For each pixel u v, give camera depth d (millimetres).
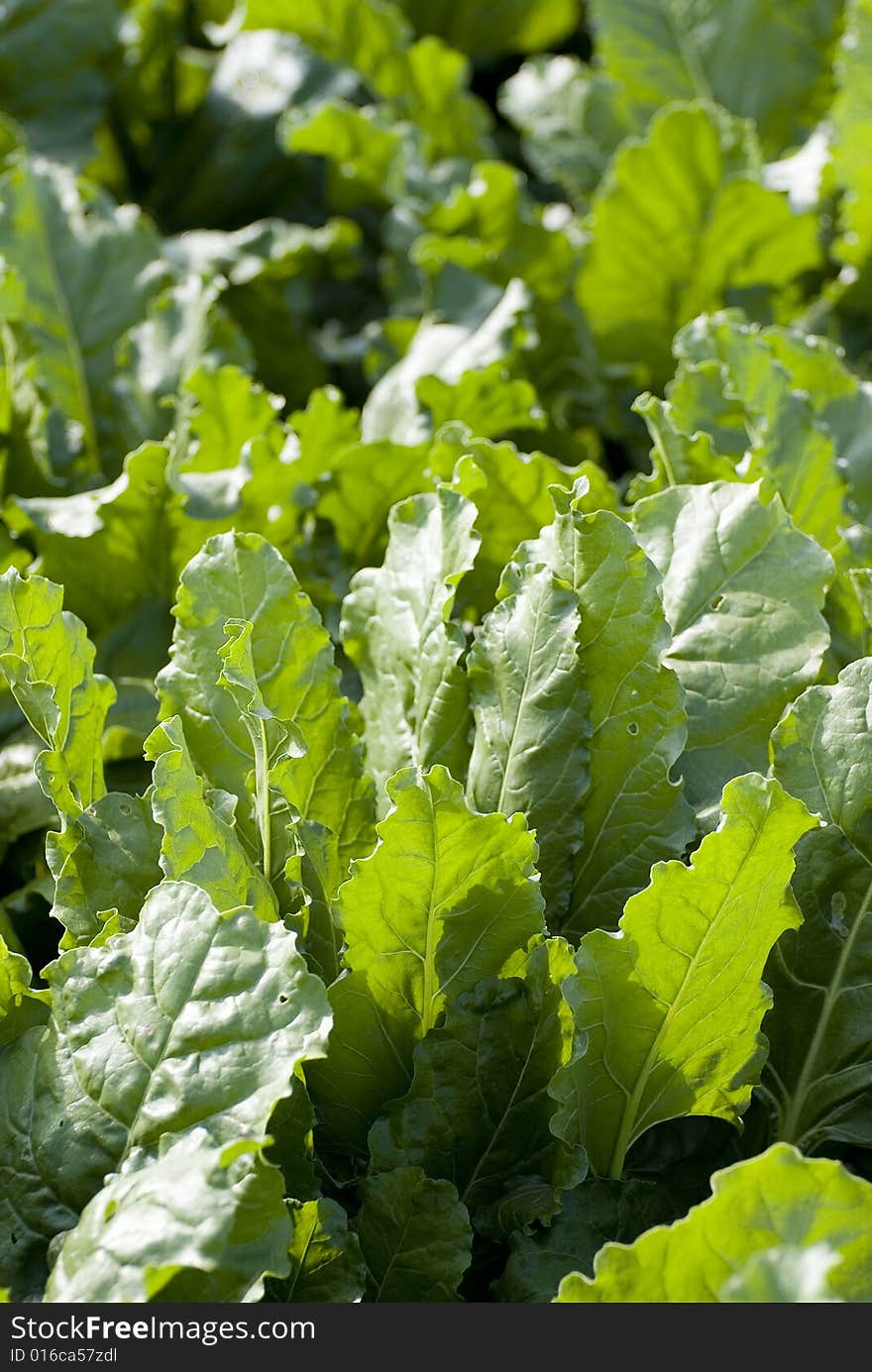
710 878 1910
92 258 2512
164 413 2436
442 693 2021
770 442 2215
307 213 3436
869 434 2373
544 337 2697
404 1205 1918
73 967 1906
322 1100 1976
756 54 3270
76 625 2023
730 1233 1815
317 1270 1896
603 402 2715
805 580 2045
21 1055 1918
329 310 3387
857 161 2693
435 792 1901
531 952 1938
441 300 2533
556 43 4066
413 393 2430
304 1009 1862
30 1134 1891
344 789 2029
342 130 2875
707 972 1938
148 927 1899
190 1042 1870
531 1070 1953
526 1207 1949
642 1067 1967
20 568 2316
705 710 2039
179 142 3525
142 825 1991
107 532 2252
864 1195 1810
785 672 2033
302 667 2023
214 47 3824
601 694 1996
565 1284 1828
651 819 2000
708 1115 2029
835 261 2984
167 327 2469
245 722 2006
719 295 2746
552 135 3283
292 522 2258
